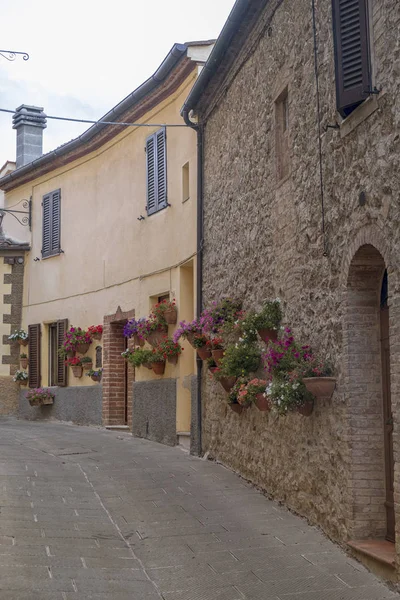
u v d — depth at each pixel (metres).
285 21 8.32
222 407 10.65
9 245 18.98
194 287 12.13
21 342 18.78
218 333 10.66
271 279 8.80
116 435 14.15
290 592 5.68
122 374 15.41
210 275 11.40
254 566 6.29
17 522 7.26
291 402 7.22
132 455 11.58
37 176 18.70
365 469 6.41
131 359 13.48
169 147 13.45
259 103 9.30
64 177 17.62
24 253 19.09
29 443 12.97
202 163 11.92
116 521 7.73
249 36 9.54
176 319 12.83
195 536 7.19
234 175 10.34
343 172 6.64
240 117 10.09
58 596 5.46
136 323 13.58
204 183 11.85
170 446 12.56
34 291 18.61
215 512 8.02
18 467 10.09
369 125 6.08
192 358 12.41
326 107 7.04
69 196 17.38
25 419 18.55
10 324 19.03
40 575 5.85
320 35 7.21
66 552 6.51
